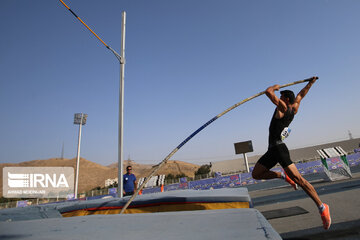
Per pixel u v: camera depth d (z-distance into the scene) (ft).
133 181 21.30
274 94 7.63
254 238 2.48
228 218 3.56
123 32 21.85
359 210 9.14
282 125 7.57
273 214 10.84
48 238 2.86
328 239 6.29
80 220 3.99
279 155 7.34
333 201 11.68
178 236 2.72
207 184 78.48
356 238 6.06
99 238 2.78
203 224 3.27
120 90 20.74
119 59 20.86
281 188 26.84
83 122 116.47
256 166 8.19
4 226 3.74
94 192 98.48
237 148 119.44
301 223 8.54
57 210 10.26
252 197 21.33
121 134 19.71
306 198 14.30
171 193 11.15
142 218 3.92
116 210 9.68
